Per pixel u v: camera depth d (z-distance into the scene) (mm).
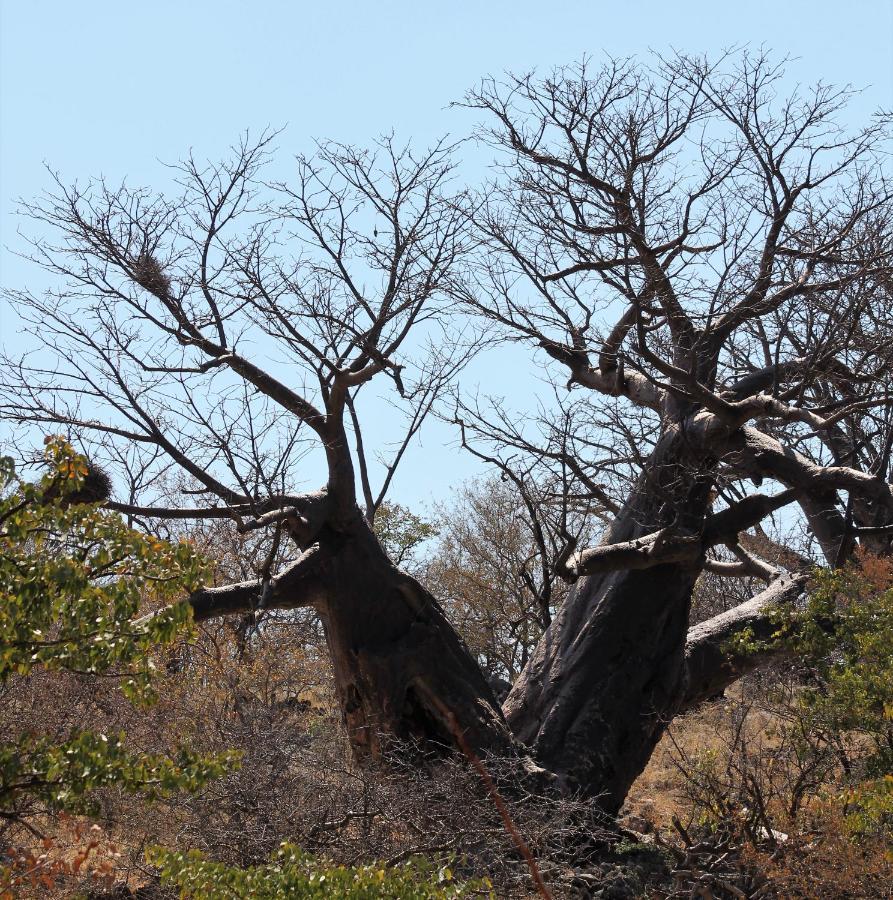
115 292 47188
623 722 51250
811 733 42969
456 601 92125
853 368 58281
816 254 51156
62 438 21312
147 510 44562
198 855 23469
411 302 47906
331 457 48406
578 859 43312
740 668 52969
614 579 52500
